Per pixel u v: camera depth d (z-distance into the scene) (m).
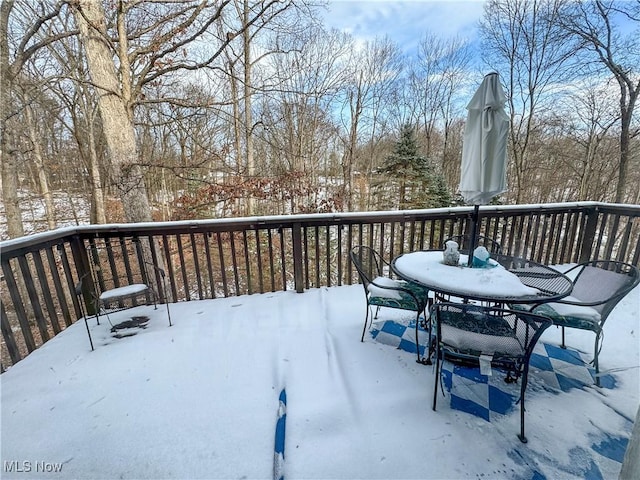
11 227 6.11
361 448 1.48
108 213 9.86
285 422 1.64
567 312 2.06
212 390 1.91
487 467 1.39
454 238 3.78
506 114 2.03
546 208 3.92
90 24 3.95
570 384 1.94
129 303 3.84
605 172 12.04
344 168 14.91
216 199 7.12
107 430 1.62
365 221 3.47
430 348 2.14
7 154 5.95
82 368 2.15
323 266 7.55
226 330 2.66
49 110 7.98
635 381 1.97
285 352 2.31
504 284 1.89
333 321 2.80
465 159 2.17
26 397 1.86
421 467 1.38
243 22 6.45
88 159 9.56
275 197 7.57
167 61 5.29
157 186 11.12
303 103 12.22
